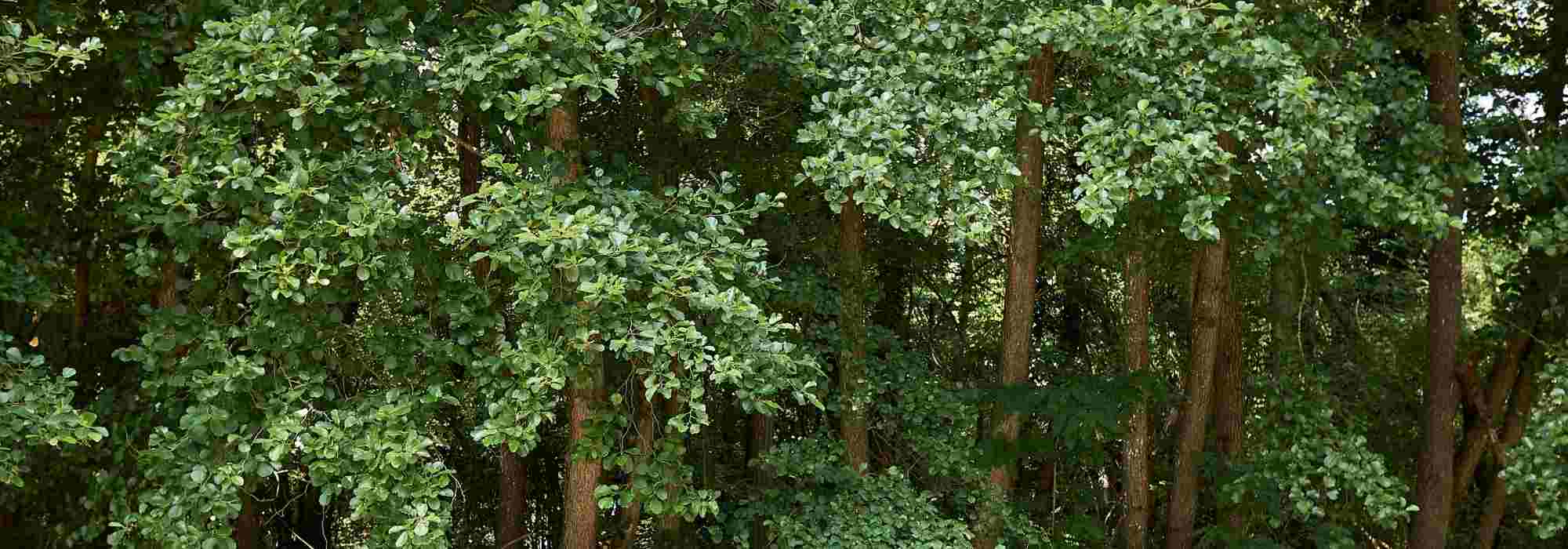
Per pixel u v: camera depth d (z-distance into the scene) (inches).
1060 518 519.5
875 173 277.6
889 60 322.3
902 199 295.9
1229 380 480.4
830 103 323.6
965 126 289.6
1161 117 305.4
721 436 540.7
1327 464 415.5
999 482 435.2
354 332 307.9
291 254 258.5
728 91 400.5
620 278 263.6
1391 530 497.0
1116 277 573.3
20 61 262.7
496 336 307.4
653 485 307.0
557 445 545.0
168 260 368.5
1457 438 530.0
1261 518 444.1
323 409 330.6
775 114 430.9
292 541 534.3
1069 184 545.6
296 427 275.1
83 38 339.9
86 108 368.5
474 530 560.7
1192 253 457.4
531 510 570.9
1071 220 546.6
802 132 293.1
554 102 265.1
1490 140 461.4
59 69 345.1
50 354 397.4
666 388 269.3
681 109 312.7
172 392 302.2
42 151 378.3
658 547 430.6
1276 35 365.1
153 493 284.4
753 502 432.5
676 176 426.3
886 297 565.0
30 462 342.0
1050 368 570.3
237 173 259.1
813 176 285.7
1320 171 349.4
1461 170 413.7
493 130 319.9
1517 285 481.7
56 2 325.7
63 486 362.9
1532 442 414.6
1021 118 388.8
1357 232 518.3
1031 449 425.4
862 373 434.9
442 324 386.9
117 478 322.3
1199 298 463.5
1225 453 478.3
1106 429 423.5
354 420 280.7
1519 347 490.6
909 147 283.6
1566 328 462.0
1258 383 442.9
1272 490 433.7
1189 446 466.0
